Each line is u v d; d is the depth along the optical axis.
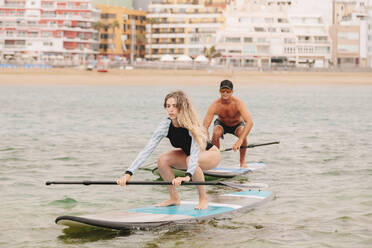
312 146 18.50
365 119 29.75
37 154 16.30
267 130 23.70
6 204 10.12
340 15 142.75
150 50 147.38
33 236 8.29
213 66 106.31
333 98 51.69
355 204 10.23
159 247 7.81
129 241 8.05
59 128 23.98
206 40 141.38
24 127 24.22
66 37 129.38
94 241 8.06
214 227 8.70
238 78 91.00
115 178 12.77
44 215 9.42
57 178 12.65
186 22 145.00
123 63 108.81
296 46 123.25
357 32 124.44
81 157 15.84
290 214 9.50
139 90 65.69
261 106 40.25
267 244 7.93
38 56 123.94
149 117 30.39
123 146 18.31
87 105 40.16
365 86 80.44
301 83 84.75
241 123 14.14
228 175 12.94
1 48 126.69
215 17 143.38
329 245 7.90
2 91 58.62
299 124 26.62
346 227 8.77
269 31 123.44
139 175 13.12
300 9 131.38
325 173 13.46
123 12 143.88
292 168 14.21
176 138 9.02
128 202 10.41
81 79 84.38
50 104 40.59
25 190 11.32
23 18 127.81
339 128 24.77
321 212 9.65
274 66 111.50
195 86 76.19
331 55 125.06
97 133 22.12
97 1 155.62
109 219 8.52
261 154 16.75
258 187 10.99
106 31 142.38
